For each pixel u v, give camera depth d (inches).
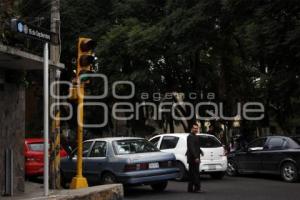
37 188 597.6
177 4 991.0
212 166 790.5
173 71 1149.7
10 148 495.8
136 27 1049.5
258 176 886.4
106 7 1201.4
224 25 966.4
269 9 791.1
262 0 814.5
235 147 1178.6
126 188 658.2
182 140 784.3
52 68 526.6
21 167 518.6
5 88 498.9
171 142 796.0
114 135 1401.3
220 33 998.4
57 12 611.5
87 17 1197.7
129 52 1042.7
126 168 601.9
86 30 1184.2
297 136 797.2
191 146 641.0
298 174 762.8
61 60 1230.9
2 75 490.3
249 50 863.7
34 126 1457.9
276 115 1282.0
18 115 516.7
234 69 1206.9
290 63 827.4
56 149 601.0
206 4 914.1
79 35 1178.0
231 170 890.1
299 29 741.3
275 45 784.9
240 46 1084.5
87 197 417.4
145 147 649.6
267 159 815.1
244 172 861.8
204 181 794.8
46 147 377.7
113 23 1181.1
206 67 1215.6
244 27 918.4
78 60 576.7
